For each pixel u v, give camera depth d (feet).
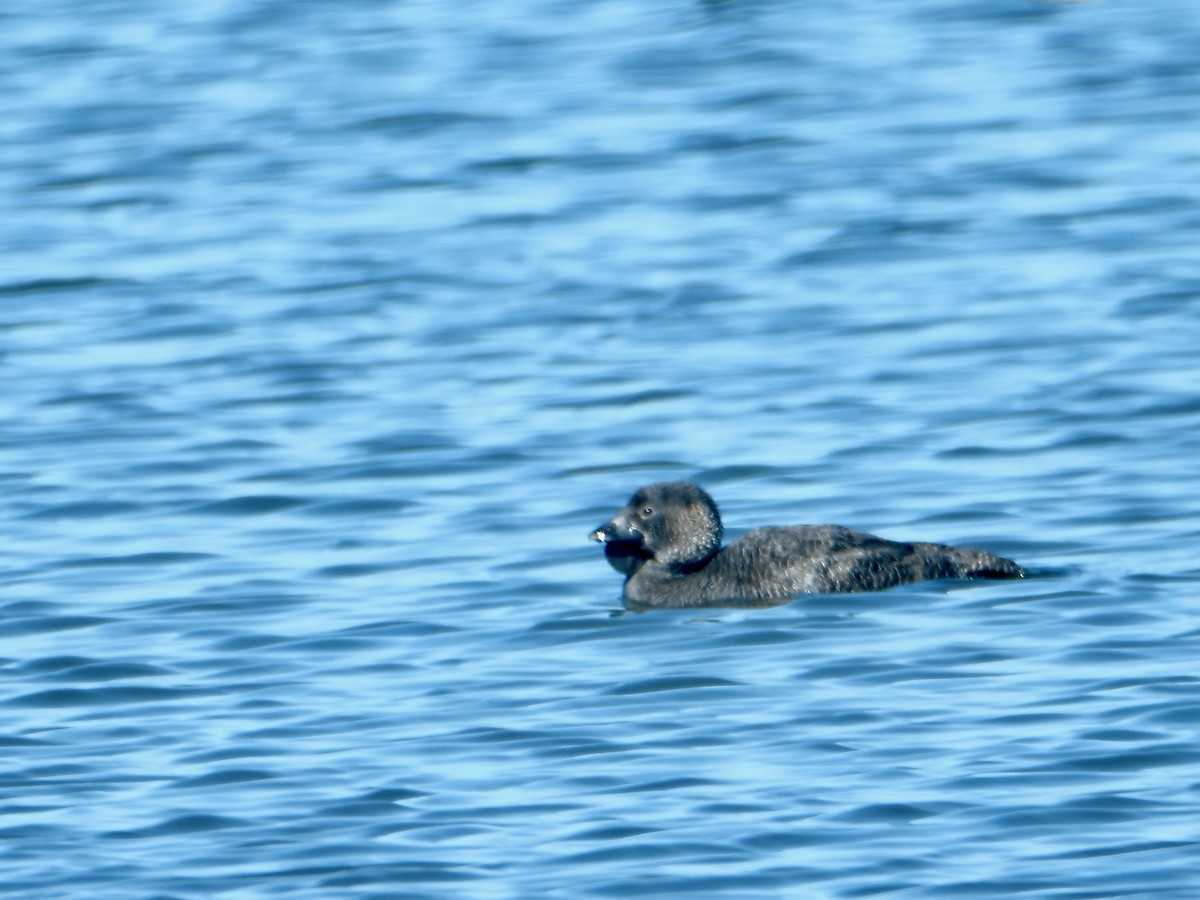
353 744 129.39
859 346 238.48
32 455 210.18
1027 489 186.09
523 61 400.67
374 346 248.11
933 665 139.85
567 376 232.53
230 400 228.02
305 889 107.24
